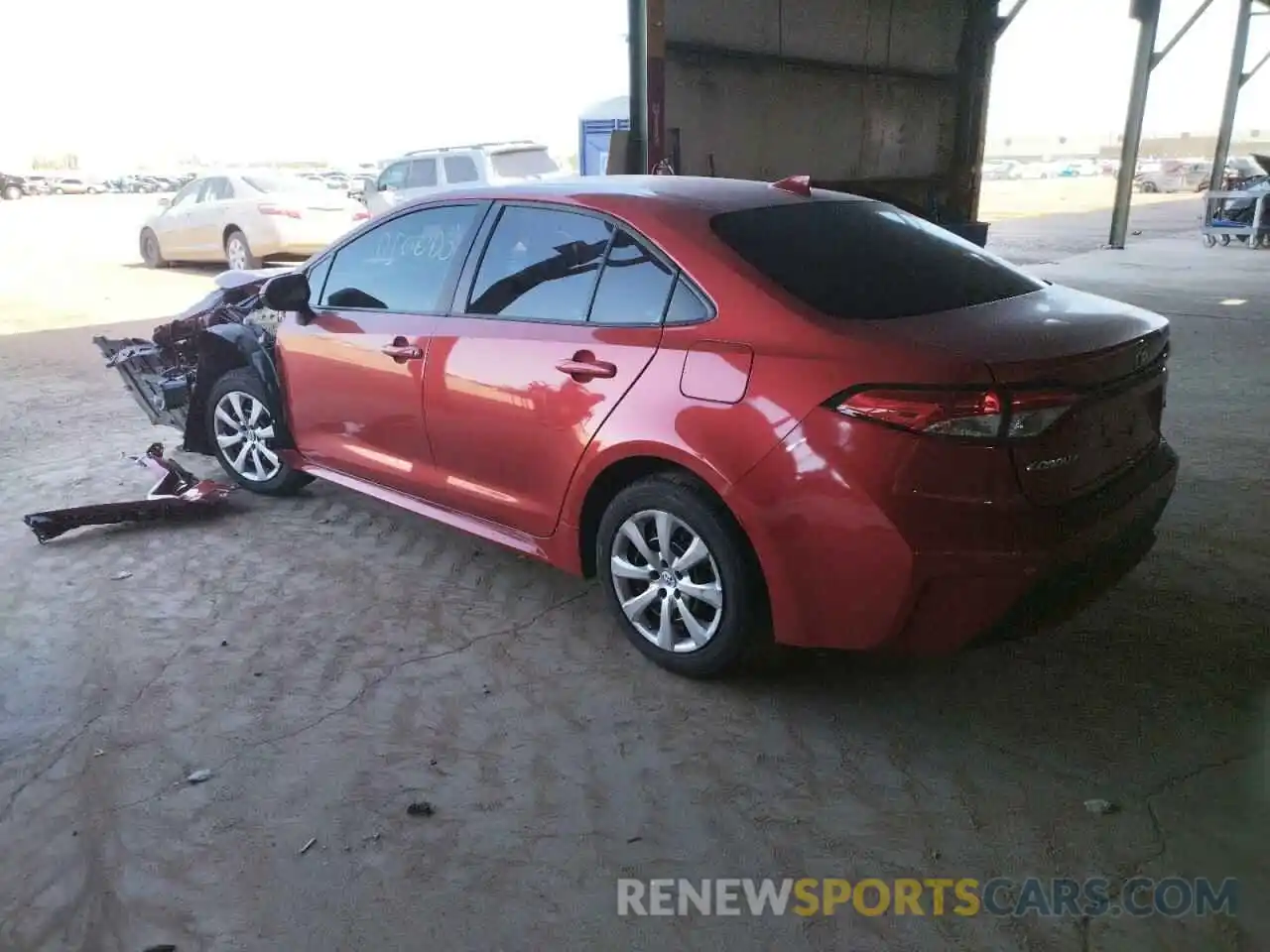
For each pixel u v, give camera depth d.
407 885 2.48
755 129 10.30
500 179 14.66
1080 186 47.88
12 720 3.20
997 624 2.76
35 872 2.54
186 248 15.29
